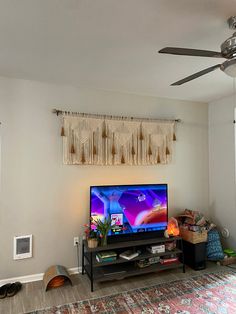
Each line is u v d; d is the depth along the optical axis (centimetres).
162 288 270
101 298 250
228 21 172
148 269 295
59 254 303
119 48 213
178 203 379
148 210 322
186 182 387
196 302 241
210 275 302
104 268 298
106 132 324
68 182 310
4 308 233
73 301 245
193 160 394
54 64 248
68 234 308
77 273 308
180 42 204
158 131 357
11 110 286
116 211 306
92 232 289
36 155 296
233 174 364
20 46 209
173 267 305
